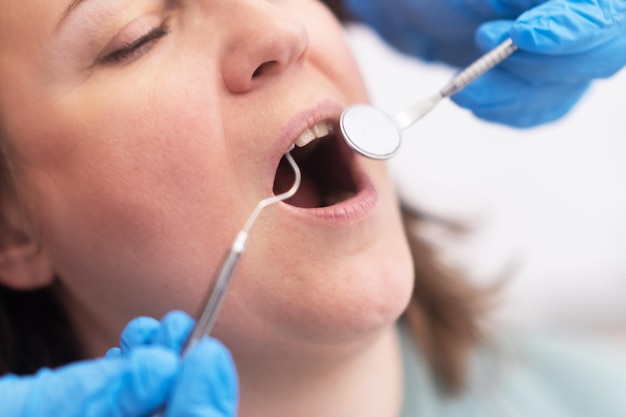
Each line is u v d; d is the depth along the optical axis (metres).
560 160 2.36
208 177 0.95
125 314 1.08
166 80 0.95
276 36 0.92
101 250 1.02
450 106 2.30
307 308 0.95
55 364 1.29
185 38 0.97
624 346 2.25
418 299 1.54
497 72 1.18
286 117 0.95
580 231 2.33
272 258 0.95
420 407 1.35
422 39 1.61
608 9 1.08
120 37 0.95
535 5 1.23
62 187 1.01
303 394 1.10
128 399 0.71
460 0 1.41
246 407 1.10
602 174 2.34
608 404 1.59
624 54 1.13
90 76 0.97
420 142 2.33
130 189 0.96
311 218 0.95
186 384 0.69
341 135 1.06
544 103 1.25
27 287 1.18
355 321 0.96
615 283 2.30
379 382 1.20
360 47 2.27
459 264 1.75
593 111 2.35
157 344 0.77
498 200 2.33
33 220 1.07
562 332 2.33
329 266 0.95
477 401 1.49
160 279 0.99
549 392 1.60
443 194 2.25
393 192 1.14
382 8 1.68
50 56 0.96
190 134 0.94
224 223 0.95
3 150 1.04
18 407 0.74
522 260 2.17
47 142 0.99
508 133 2.33
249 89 0.95
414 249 1.59
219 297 0.70
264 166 0.95
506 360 1.62
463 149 2.33
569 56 1.12
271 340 1.00
